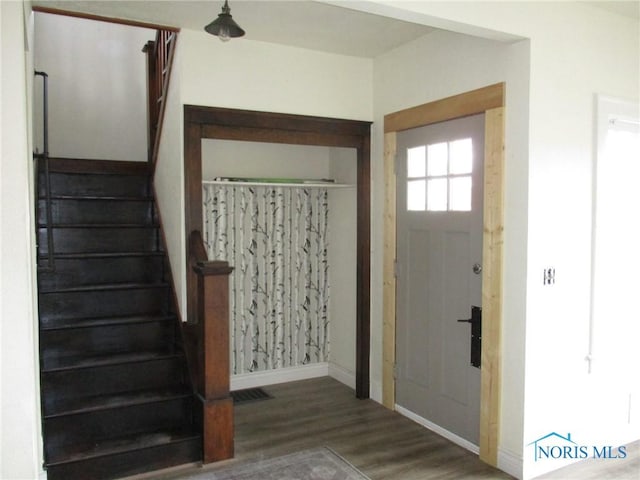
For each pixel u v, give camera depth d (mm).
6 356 1892
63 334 3293
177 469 2963
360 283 4070
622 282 3215
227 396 3082
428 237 3514
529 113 2760
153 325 3539
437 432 3482
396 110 3746
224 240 4242
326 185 4215
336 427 3584
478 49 3049
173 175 3547
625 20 3146
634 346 3312
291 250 4520
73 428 2928
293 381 4566
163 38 4148
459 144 3240
